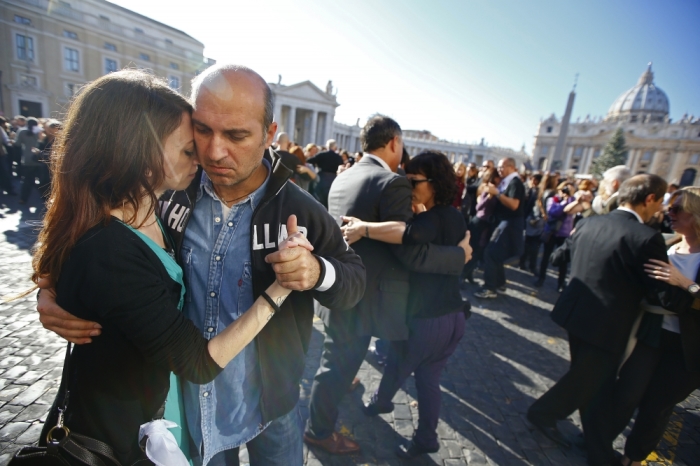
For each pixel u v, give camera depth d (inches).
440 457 85.4
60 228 31.2
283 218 44.1
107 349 33.4
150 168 32.8
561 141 1683.1
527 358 136.6
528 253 259.9
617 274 77.2
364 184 73.9
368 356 128.3
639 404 81.2
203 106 34.1
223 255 44.3
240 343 35.4
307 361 120.6
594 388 84.0
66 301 31.4
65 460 33.2
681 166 2486.5
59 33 898.1
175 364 32.8
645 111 3193.9
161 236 42.8
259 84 36.0
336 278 39.6
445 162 75.9
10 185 317.4
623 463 84.6
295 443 53.2
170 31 1098.7
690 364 71.4
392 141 80.0
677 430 105.0
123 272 30.6
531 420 94.2
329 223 46.5
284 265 33.7
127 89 31.4
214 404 46.6
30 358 106.3
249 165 37.5
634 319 78.5
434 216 72.0
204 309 44.9
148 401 37.1
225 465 52.2
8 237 207.8
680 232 75.4
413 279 74.7
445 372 122.1
